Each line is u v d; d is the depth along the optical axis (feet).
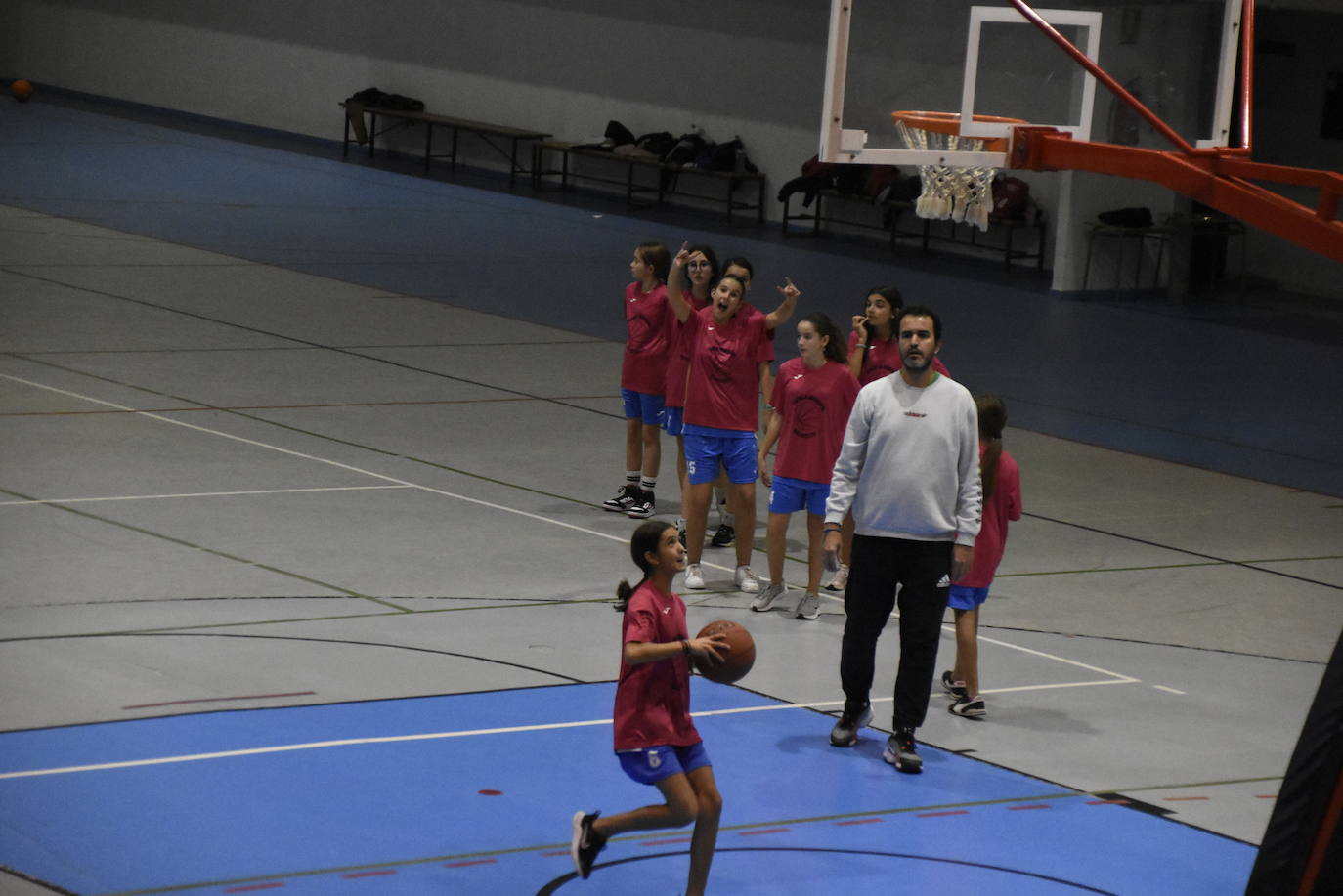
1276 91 140.77
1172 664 49.83
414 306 107.24
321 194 157.48
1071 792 39.32
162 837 33.32
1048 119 59.67
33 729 38.81
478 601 51.29
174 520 57.77
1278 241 142.00
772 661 48.03
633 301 61.77
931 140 59.47
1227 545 64.64
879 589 40.40
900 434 39.68
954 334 110.32
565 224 150.61
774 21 157.17
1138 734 43.73
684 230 152.46
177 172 163.73
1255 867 30.01
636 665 32.09
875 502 40.01
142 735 38.88
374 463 68.13
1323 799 28.99
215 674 43.37
